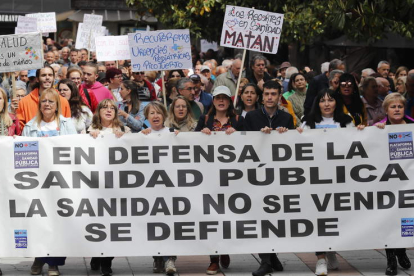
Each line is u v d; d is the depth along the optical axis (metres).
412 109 11.95
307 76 15.06
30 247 8.29
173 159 8.33
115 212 8.31
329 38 19.19
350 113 9.41
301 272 8.50
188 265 8.88
